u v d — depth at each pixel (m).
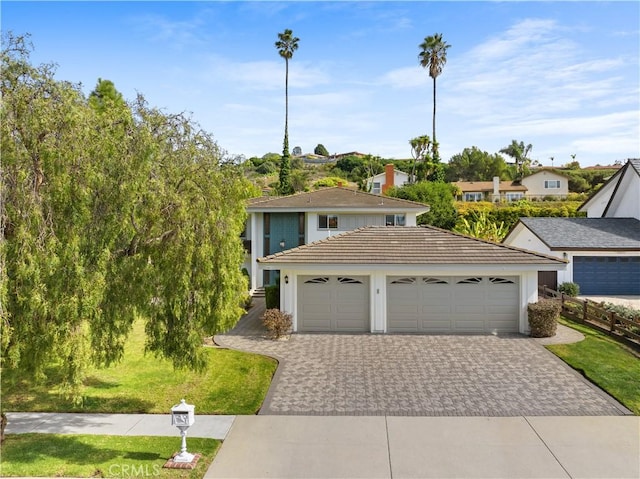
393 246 19.61
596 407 11.46
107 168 9.17
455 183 72.19
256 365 14.91
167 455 9.23
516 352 16.06
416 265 18.42
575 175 72.31
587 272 26.69
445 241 19.86
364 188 60.34
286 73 61.56
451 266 18.36
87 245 8.91
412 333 18.86
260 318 22.14
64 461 8.95
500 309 18.81
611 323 18.09
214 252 10.64
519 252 18.77
